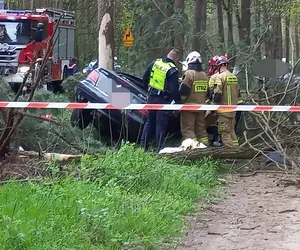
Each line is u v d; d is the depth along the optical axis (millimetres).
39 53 22578
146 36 19766
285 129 11492
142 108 10273
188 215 7727
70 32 27469
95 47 35469
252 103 12281
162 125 11359
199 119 11555
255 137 11016
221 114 11195
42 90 13430
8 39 22516
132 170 8508
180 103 11344
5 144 9086
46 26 23406
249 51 15328
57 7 36031
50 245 5621
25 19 22547
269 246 6418
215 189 9203
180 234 6809
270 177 10023
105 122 12266
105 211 6539
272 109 9789
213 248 6359
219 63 11383
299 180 9383
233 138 11312
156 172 8633
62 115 11414
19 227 5793
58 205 6707
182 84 11406
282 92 11898
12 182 7789
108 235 6223
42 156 9195
